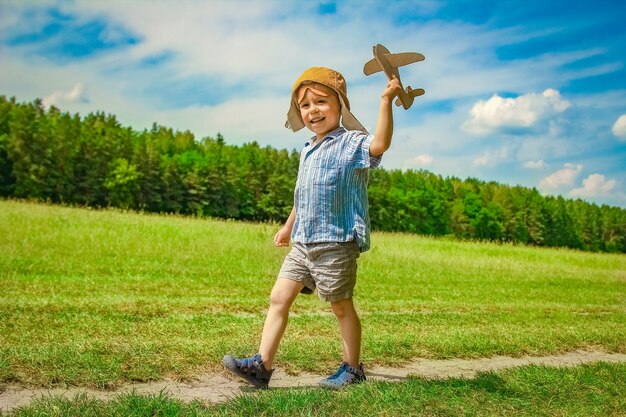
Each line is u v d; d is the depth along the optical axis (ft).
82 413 8.56
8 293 21.40
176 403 9.22
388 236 78.48
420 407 9.66
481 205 295.07
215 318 18.90
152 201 223.30
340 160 11.55
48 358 11.54
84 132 202.08
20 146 182.80
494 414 9.68
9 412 8.72
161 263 35.24
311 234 11.53
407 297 30.40
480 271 50.47
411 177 286.66
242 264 38.09
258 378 11.15
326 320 20.11
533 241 307.99
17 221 44.88
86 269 30.07
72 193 194.49
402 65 11.23
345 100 12.06
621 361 16.81
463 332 19.22
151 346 13.44
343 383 11.48
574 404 10.67
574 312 29.84
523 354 16.96
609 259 88.48
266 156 269.44
